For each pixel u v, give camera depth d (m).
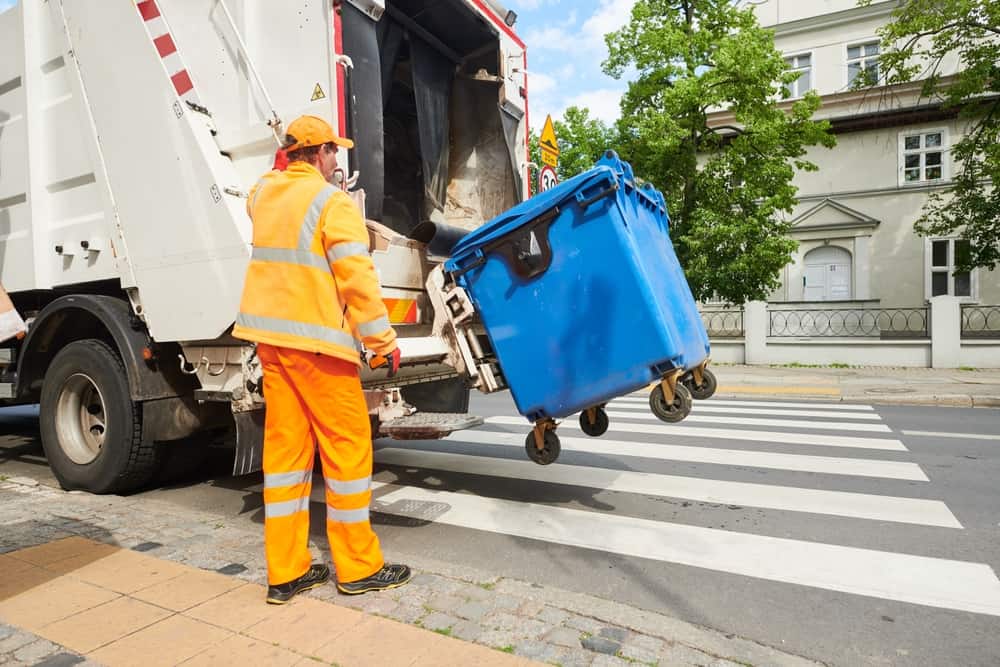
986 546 3.24
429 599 2.57
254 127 3.58
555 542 3.34
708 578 2.89
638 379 3.14
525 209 3.37
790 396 9.80
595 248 3.20
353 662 2.05
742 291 14.94
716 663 2.15
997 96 13.74
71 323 4.51
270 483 2.55
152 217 3.81
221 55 3.71
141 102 3.81
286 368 2.56
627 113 15.46
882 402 9.16
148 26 3.77
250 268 2.67
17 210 4.70
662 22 15.14
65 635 2.21
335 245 2.51
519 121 5.44
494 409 8.44
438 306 3.64
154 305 3.83
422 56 4.93
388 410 3.39
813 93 14.83
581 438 6.11
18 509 3.80
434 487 4.41
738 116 14.36
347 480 2.59
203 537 3.28
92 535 3.28
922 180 18.64
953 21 13.09
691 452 5.46
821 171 19.64
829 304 18.72
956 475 4.65
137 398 3.91
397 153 5.21
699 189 15.34
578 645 2.24
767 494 4.18
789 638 2.35
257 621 2.32
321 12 3.46
